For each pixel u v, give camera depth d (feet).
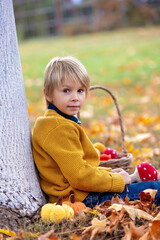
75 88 8.55
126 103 22.43
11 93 7.82
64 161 7.92
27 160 8.04
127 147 13.55
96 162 8.77
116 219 7.01
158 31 45.73
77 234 6.94
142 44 37.63
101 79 27.66
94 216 7.36
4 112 7.67
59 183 8.16
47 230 6.98
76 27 55.01
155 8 53.62
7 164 7.53
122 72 29.40
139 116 18.48
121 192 8.38
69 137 8.13
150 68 29.76
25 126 8.20
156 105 21.42
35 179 8.17
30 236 6.62
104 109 21.62
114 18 53.93
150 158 12.28
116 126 17.52
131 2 53.21
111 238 6.74
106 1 54.03
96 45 39.65
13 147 7.71
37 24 57.72
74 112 8.64
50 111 8.71
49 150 8.04
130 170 10.95
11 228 6.92
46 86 8.79
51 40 48.75
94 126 16.71
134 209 7.29
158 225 6.56
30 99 23.97
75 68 8.59
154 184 8.52
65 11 57.52
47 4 57.06
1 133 7.58
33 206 7.57
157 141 14.60
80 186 7.97
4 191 7.29
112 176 8.24
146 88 25.30
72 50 37.93
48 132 8.15
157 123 17.35
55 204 7.50
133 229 6.58
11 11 8.07
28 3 57.77
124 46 37.63
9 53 7.88
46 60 34.19
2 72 7.73
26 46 44.14
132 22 53.67
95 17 54.95
